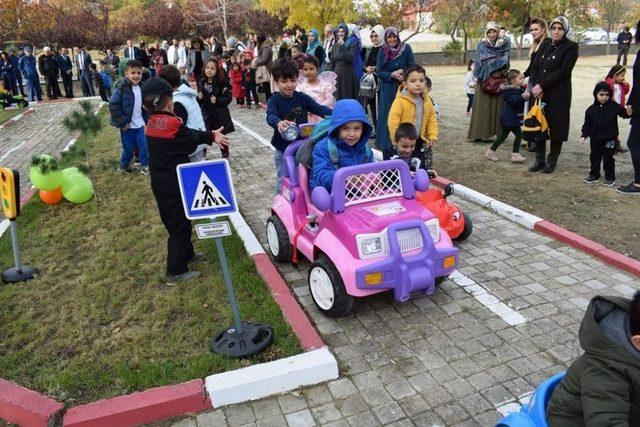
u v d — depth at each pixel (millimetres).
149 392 3332
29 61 20219
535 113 7441
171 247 4777
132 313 4320
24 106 17859
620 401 1917
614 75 8422
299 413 3262
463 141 10141
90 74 21984
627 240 5383
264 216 6617
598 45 33781
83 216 6707
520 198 6734
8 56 20016
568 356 3660
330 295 4082
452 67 29359
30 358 3854
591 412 1938
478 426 3084
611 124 6805
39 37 31828
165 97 4461
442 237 4203
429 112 6105
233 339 3762
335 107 4352
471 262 5125
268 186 7812
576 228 5727
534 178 7559
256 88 16156
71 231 6234
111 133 12445
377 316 4242
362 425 3135
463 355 3709
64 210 6973
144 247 5664
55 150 11133
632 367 1923
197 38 14430
